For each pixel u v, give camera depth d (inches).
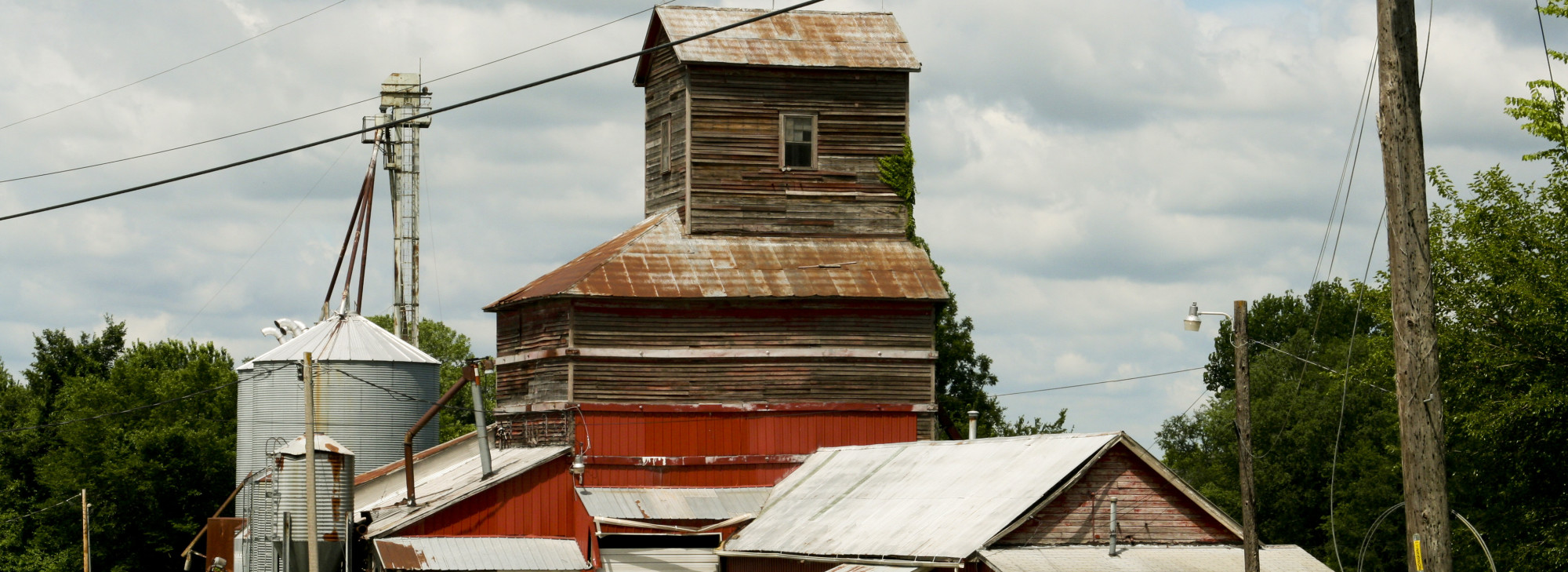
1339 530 2682.1
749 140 1860.2
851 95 1893.5
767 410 1758.1
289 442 1788.9
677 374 1750.7
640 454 1722.4
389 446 2011.6
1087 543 1233.4
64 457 2864.2
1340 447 2849.4
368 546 1603.1
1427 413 835.4
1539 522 1571.1
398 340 2105.1
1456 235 1594.5
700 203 1839.3
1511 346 1513.3
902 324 1813.5
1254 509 1146.0
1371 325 3400.6
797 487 1651.1
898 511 1395.2
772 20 1919.3
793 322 1781.5
